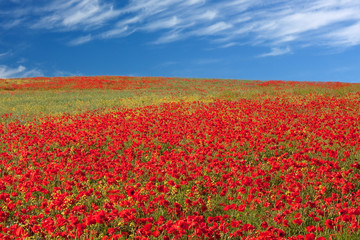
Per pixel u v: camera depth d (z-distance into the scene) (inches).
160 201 242.5
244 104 797.2
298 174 312.5
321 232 227.5
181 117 647.8
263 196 283.1
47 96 1285.7
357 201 260.7
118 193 284.4
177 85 1926.7
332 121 543.8
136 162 367.6
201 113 690.2
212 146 402.6
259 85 1699.1
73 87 1771.7
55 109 892.0
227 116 649.6
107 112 809.5
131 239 216.1
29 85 1806.1
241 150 440.8
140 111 783.7
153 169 335.0
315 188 286.7
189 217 201.2
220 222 237.1
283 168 334.6
